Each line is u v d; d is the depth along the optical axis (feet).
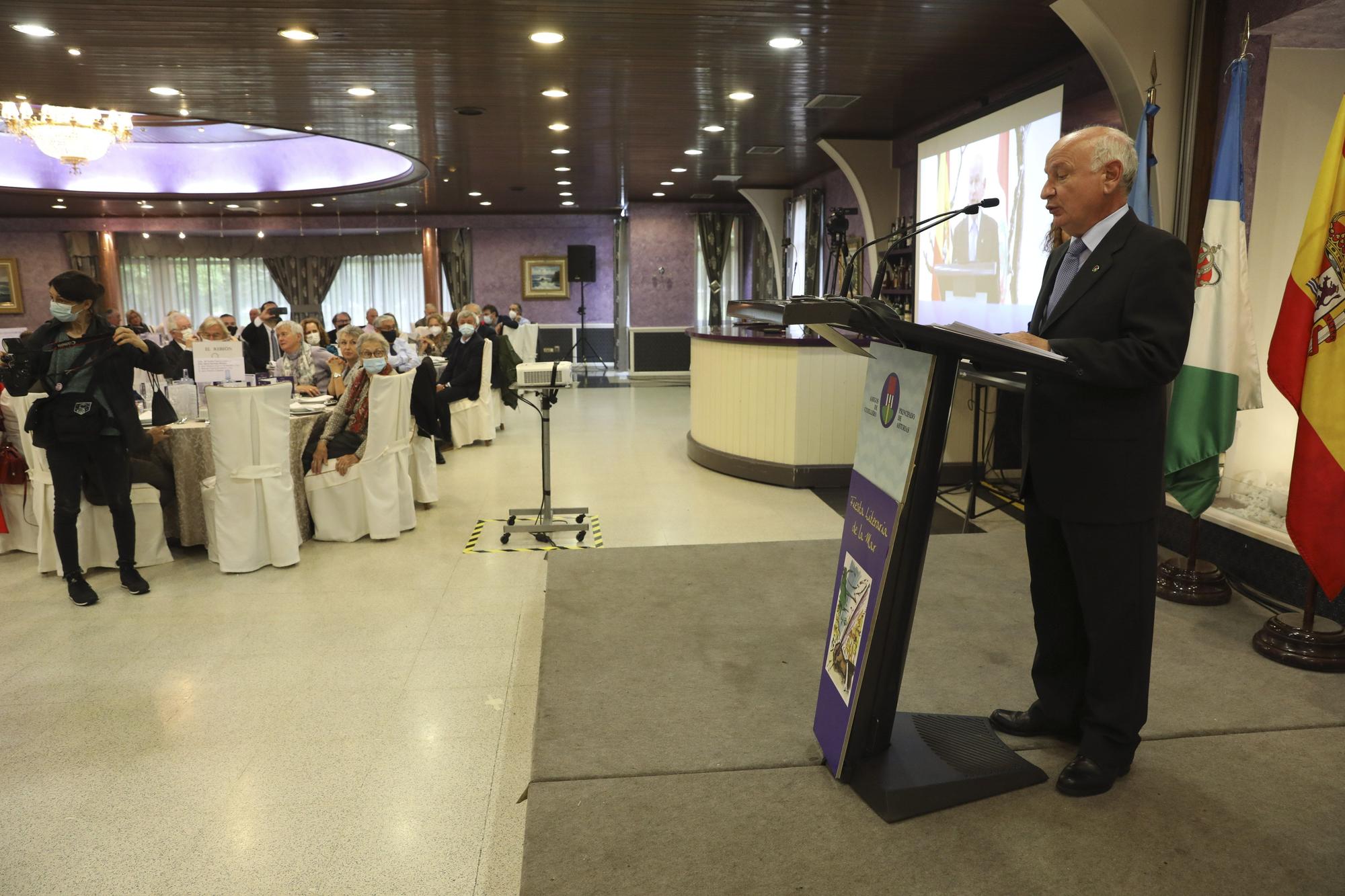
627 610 10.17
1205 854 5.54
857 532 6.51
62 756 8.54
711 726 7.35
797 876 5.41
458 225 49.83
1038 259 18.52
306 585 13.47
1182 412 10.15
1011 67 19.25
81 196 40.01
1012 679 8.17
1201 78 12.33
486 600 12.78
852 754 6.32
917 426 5.65
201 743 8.73
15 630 11.71
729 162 32.19
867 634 6.10
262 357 27.12
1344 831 5.75
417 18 15.39
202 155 40.47
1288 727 7.18
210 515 14.33
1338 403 7.97
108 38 16.51
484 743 8.70
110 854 7.02
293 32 16.16
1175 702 7.62
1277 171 12.44
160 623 11.93
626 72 19.42
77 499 12.75
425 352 29.22
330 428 15.75
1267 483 12.14
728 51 17.80
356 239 50.72
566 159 31.37
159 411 14.12
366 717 9.25
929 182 23.72
